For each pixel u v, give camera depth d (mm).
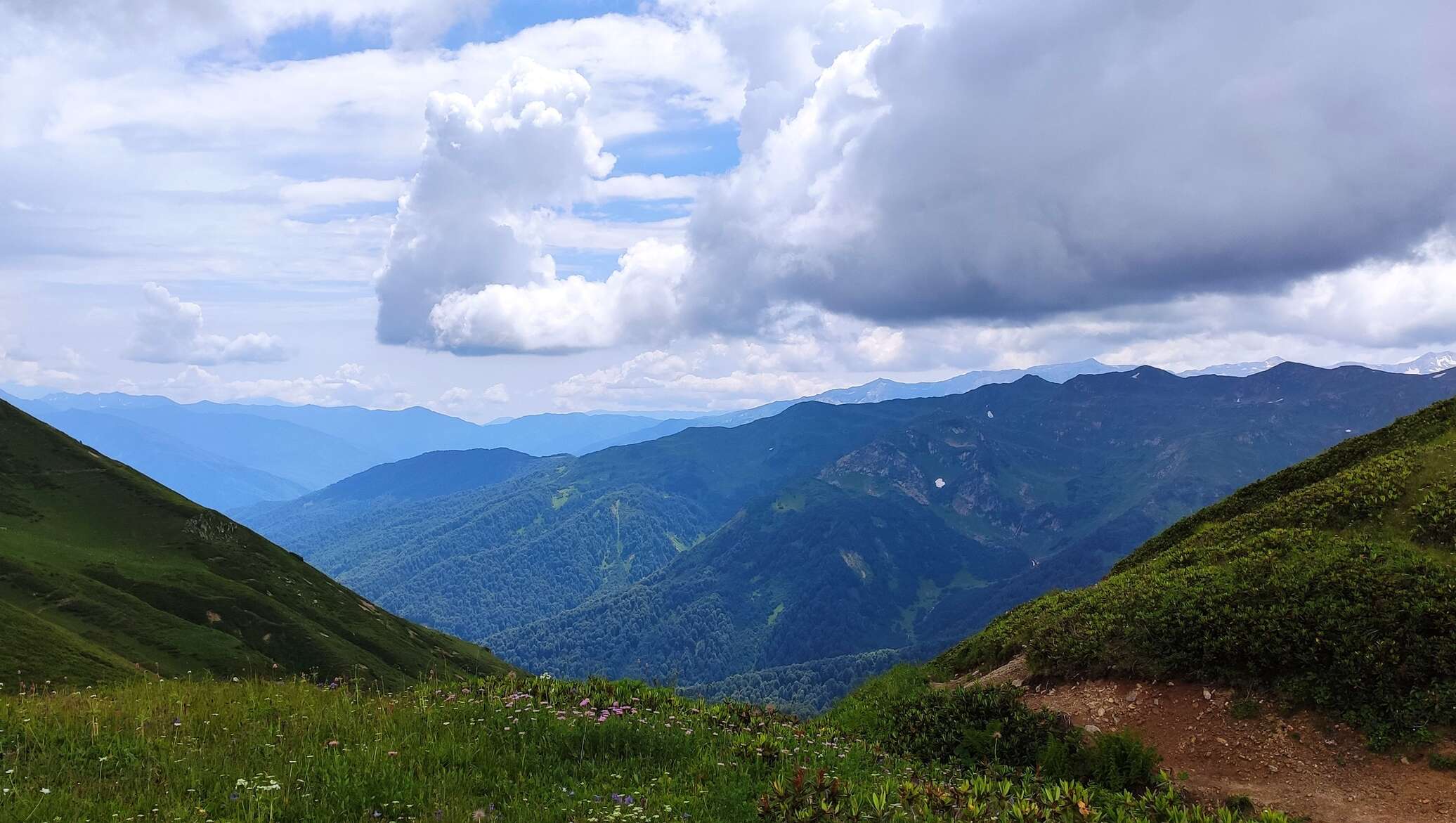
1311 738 14562
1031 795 11078
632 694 13836
